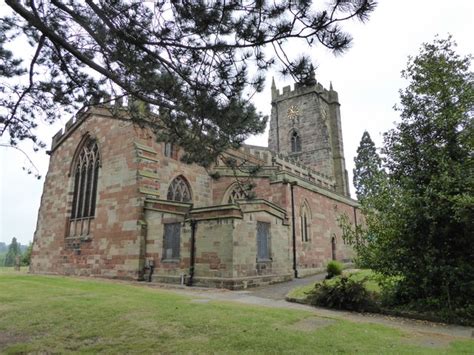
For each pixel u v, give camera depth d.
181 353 6.78
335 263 20.58
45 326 8.99
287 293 15.67
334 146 57.00
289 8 5.96
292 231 24.95
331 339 7.77
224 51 7.45
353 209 36.97
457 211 10.75
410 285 12.06
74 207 26.53
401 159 13.33
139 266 19.94
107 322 9.18
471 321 10.33
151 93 8.63
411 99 13.35
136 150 22.09
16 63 10.11
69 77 10.07
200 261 18.03
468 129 12.17
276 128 58.31
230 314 9.96
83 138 26.81
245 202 18.84
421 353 6.88
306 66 6.65
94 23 7.62
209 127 9.34
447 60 12.92
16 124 11.51
